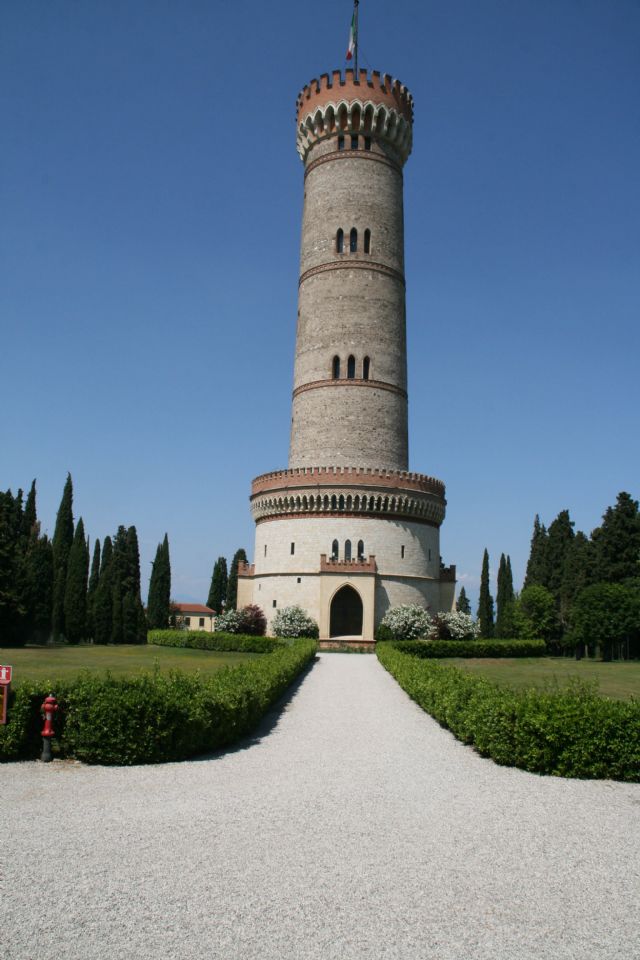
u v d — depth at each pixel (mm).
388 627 70375
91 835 14984
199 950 10391
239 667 33531
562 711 21469
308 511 73938
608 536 88938
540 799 18484
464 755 23531
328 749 24094
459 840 15109
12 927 10992
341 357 76312
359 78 79688
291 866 13414
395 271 79562
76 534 90500
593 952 10625
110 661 55281
